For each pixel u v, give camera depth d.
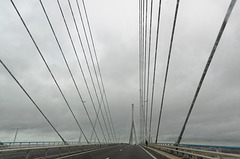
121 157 13.19
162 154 13.78
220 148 6.71
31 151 9.95
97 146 29.80
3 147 22.83
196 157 8.78
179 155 11.86
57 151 16.11
